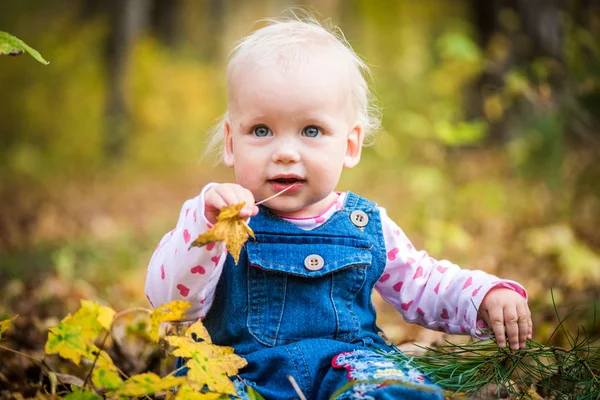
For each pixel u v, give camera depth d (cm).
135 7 1530
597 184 619
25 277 507
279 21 291
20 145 1636
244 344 229
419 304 249
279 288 231
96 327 206
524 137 712
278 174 226
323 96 227
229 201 208
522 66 775
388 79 1304
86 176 1349
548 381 239
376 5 1672
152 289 229
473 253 543
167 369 306
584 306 376
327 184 230
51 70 1762
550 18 778
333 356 224
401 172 841
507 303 232
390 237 249
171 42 2055
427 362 243
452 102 932
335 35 266
